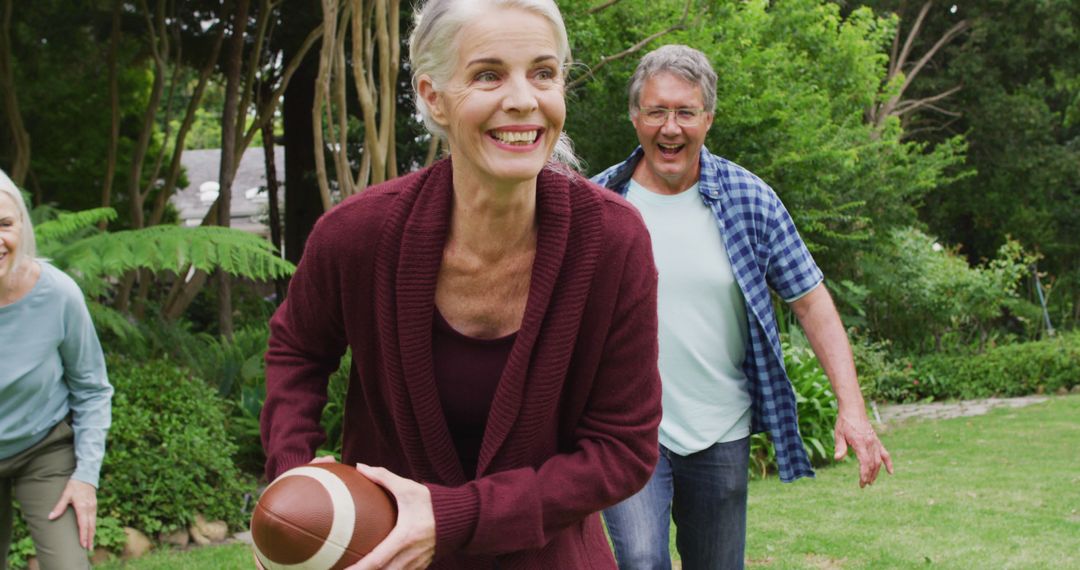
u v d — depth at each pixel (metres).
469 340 1.87
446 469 1.92
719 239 3.28
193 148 46.78
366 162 7.95
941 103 26.69
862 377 12.70
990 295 16.67
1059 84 25.55
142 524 5.73
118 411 5.97
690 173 3.35
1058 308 24.44
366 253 1.83
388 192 1.88
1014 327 22.12
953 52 25.92
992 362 15.29
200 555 5.54
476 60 1.63
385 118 7.63
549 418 1.86
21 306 3.18
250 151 35.66
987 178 25.61
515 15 1.62
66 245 7.36
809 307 3.33
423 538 1.71
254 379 8.39
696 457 3.23
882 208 15.31
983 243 26.91
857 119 16.17
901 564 5.39
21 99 12.67
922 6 25.83
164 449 6.04
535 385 1.83
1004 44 25.45
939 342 16.88
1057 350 15.19
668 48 3.32
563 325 1.81
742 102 11.47
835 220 14.05
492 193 1.73
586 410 1.94
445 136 1.81
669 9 11.70
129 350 7.84
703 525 3.30
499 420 1.84
